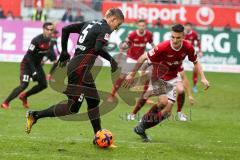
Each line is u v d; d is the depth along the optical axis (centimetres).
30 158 1719
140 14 5425
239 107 3303
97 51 1792
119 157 1788
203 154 1877
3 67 4588
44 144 1914
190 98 2489
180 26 2048
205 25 5438
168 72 2159
